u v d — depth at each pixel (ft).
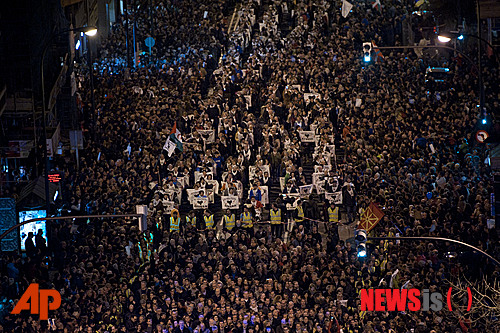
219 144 189.26
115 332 126.31
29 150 196.44
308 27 268.00
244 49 271.28
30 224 160.45
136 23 290.35
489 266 138.21
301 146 195.31
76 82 233.96
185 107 210.59
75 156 196.75
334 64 237.86
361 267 139.33
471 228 144.77
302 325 127.95
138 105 213.25
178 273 140.87
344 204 167.32
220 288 134.51
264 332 128.57
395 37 261.65
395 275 134.21
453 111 208.64
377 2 275.39
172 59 260.01
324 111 205.46
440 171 172.24
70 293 135.03
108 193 168.04
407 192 164.86
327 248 147.95
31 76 200.85
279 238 150.10
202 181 176.65
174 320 130.11
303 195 170.19
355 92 213.46
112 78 242.78
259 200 170.81
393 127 195.42
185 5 294.66
